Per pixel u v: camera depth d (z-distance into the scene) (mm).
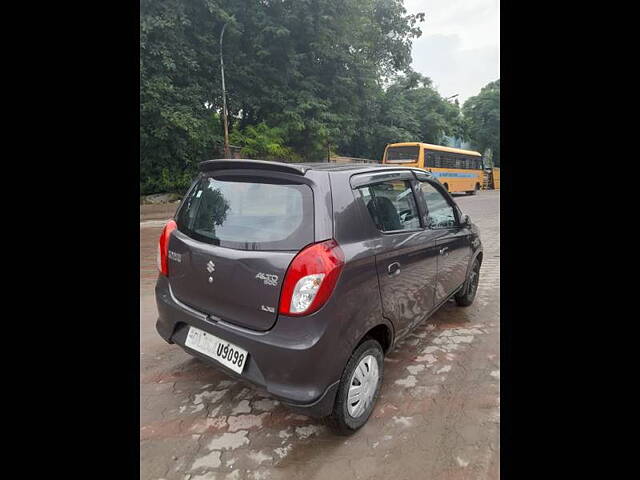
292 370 1807
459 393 2543
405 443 2076
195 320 2180
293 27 15508
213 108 15008
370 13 19938
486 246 7574
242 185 2170
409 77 24375
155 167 13383
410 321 2604
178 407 2367
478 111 38000
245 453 1999
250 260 1929
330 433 2152
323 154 17469
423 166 17578
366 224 2152
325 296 1824
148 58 12148
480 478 1847
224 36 14438
